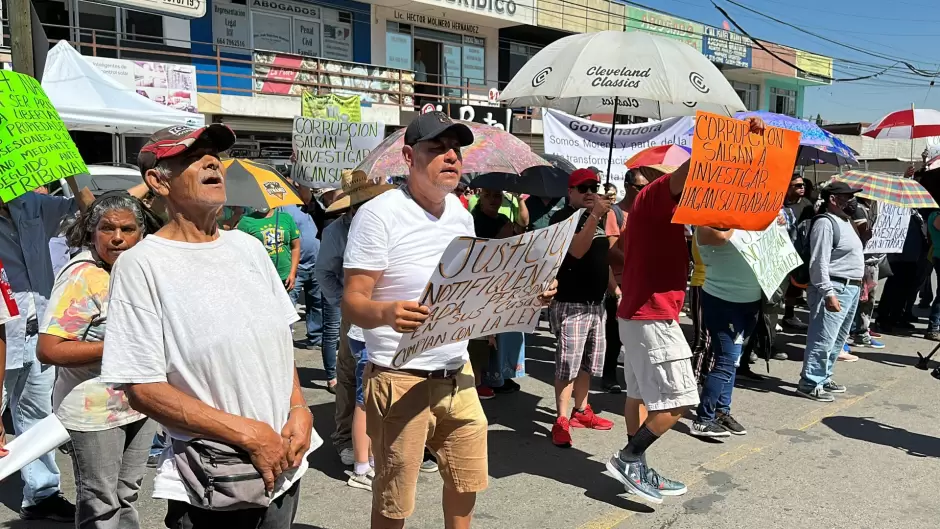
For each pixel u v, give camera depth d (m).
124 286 1.89
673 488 3.94
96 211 2.72
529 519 3.71
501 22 20.02
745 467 4.44
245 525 2.11
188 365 1.92
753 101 29.97
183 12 10.38
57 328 2.61
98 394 2.73
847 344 7.78
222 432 1.92
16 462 2.58
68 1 13.50
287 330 2.18
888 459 4.59
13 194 3.00
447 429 2.86
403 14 18.77
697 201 3.50
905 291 8.55
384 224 2.57
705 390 4.94
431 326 2.50
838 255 5.92
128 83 11.97
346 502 3.90
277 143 15.41
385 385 2.73
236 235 2.17
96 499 2.77
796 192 7.66
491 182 5.81
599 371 4.89
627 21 22.73
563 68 4.73
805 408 5.68
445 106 15.29
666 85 4.53
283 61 15.85
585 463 4.48
